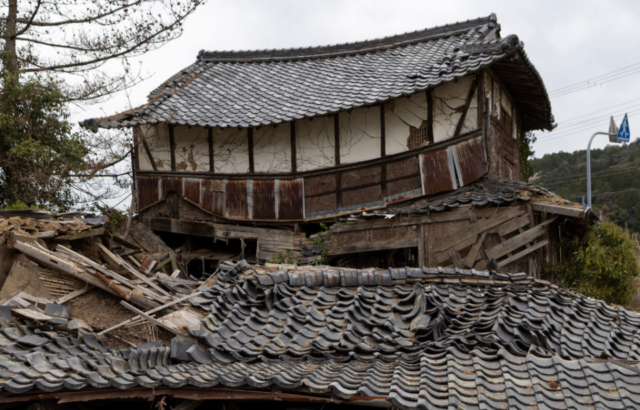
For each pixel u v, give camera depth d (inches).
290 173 582.2
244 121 556.4
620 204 1160.2
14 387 206.4
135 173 649.6
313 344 247.3
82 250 381.4
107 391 211.9
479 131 502.9
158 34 667.4
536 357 211.6
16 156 538.6
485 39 586.2
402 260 546.3
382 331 261.0
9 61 611.5
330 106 535.2
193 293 311.1
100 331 301.3
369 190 547.8
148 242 573.6
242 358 243.0
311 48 705.0
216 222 609.6
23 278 320.5
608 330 267.0
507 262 450.0
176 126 628.4
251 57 729.0
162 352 245.8
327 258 532.1
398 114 540.7
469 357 217.9
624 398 187.2
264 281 305.1
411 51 633.6
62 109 593.6
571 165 1460.4
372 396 190.2
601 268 451.8
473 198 469.7
